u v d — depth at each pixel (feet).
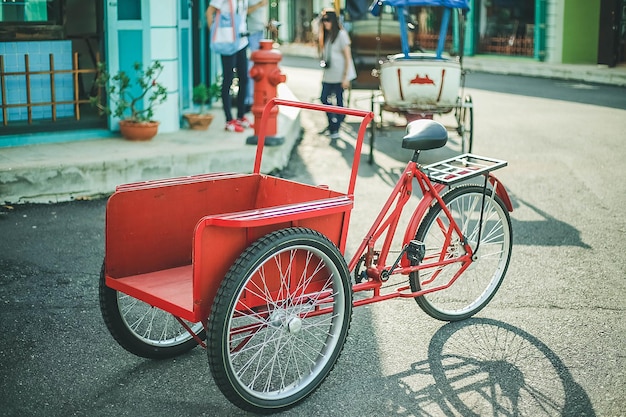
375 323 15.64
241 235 11.53
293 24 106.01
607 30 65.10
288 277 12.07
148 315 15.49
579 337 15.03
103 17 28.40
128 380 13.23
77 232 21.22
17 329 15.14
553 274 18.40
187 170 26.30
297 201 13.84
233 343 14.46
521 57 75.20
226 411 12.28
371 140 30.17
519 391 12.94
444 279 17.78
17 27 27.30
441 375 13.48
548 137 36.06
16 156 24.94
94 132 28.60
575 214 23.59
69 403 12.42
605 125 39.34
